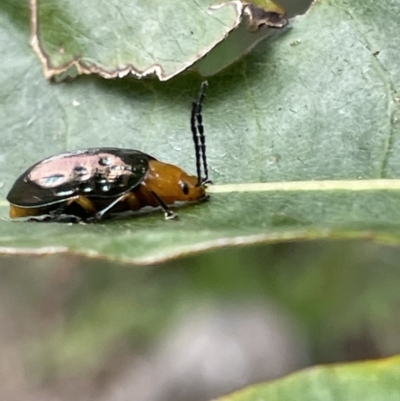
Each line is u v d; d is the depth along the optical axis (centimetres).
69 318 12
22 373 13
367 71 6
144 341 11
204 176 6
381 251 9
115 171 6
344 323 9
